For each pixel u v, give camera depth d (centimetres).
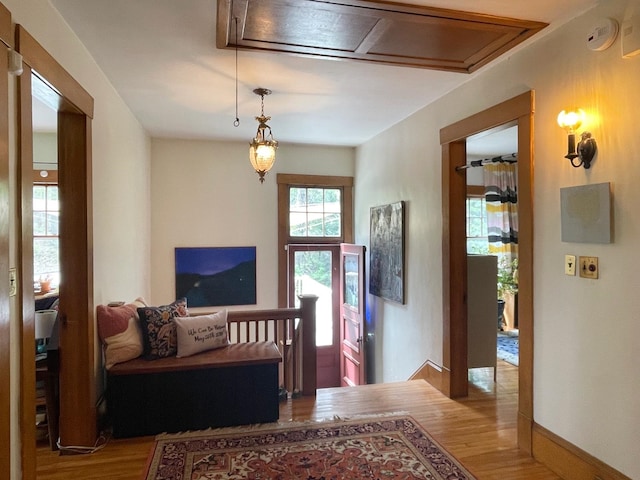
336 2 206
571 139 218
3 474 160
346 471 235
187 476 230
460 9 214
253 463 243
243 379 293
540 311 250
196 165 543
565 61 231
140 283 457
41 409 289
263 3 206
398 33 240
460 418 307
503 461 248
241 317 339
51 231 492
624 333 198
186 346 296
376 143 515
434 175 374
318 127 476
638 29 189
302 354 349
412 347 419
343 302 584
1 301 160
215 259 550
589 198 215
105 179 308
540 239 250
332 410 321
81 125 259
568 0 207
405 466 241
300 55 270
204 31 244
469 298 379
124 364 281
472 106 318
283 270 573
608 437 206
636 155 193
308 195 591
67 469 240
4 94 161
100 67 295
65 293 257
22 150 177
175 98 367
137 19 229
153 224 530
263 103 382
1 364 159
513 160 315
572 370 227
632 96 195
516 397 350
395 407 327
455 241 348
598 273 212
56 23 219
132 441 273
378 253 498
